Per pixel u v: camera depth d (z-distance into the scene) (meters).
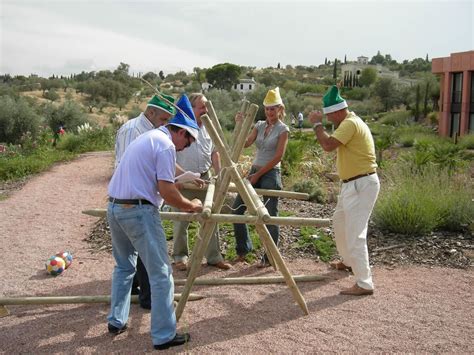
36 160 15.62
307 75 143.62
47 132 22.09
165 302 3.89
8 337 4.13
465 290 5.18
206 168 5.68
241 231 6.04
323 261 6.15
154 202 3.92
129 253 4.17
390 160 13.66
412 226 6.89
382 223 7.09
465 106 30.11
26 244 7.03
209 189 4.79
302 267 5.93
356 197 5.00
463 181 8.84
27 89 103.38
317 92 76.00
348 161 4.99
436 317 4.51
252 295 5.03
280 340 4.05
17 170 14.21
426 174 9.00
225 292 5.11
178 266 5.79
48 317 4.52
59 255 5.92
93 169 14.99
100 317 4.51
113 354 3.85
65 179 13.12
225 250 6.48
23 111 26.59
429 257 6.20
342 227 5.44
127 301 4.22
